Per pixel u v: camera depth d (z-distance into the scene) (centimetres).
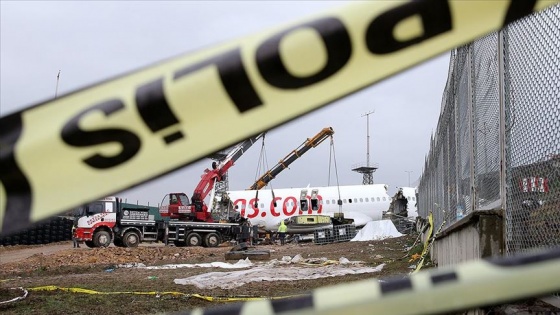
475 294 126
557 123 304
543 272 126
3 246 3481
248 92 139
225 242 3155
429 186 1619
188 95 139
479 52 558
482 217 422
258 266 1348
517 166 389
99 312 649
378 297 125
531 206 353
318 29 140
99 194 139
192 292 802
